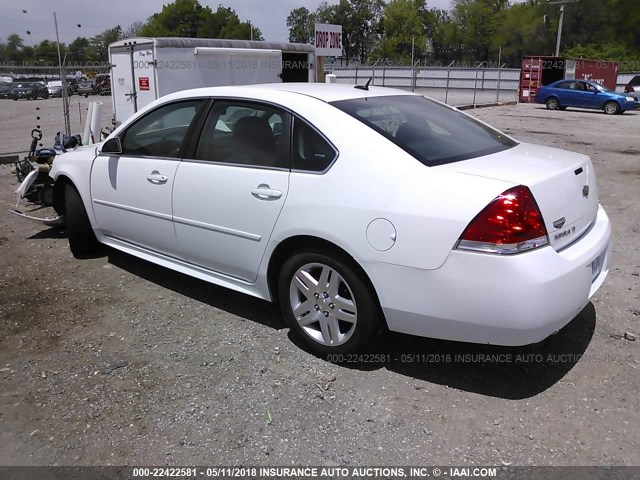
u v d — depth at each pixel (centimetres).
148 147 438
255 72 1305
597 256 323
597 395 314
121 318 410
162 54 1124
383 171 312
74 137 762
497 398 313
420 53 8925
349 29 10100
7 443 282
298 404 310
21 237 600
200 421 296
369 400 313
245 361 352
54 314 418
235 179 368
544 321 285
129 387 326
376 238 307
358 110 353
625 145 1334
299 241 344
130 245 471
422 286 298
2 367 348
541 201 291
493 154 344
